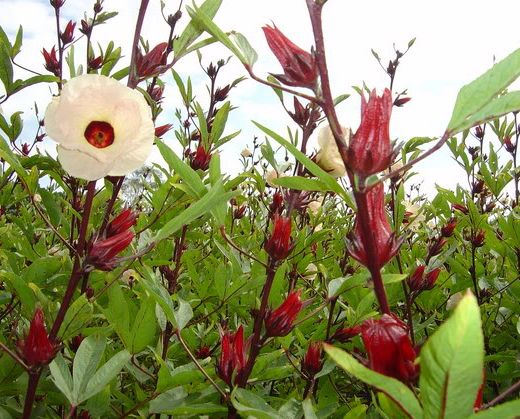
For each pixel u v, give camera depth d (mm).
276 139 353
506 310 904
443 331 210
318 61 313
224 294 676
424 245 1233
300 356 691
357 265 941
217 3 492
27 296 466
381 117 301
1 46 663
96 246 401
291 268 899
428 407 224
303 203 618
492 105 282
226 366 453
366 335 285
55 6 834
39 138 1090
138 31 500
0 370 509
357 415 403
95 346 479
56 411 636
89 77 442
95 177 437
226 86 920
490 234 911
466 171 1070
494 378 729
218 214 510
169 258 875
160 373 467
